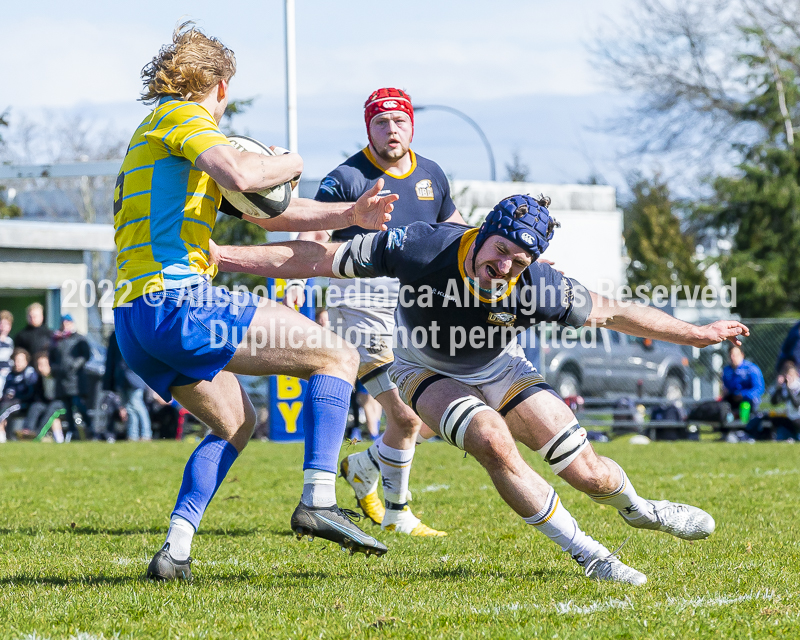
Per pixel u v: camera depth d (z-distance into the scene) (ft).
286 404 176.45
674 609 41.42
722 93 416.05
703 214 435.94
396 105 68.59
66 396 196.24
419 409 49.39
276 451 152.56
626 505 50.62
